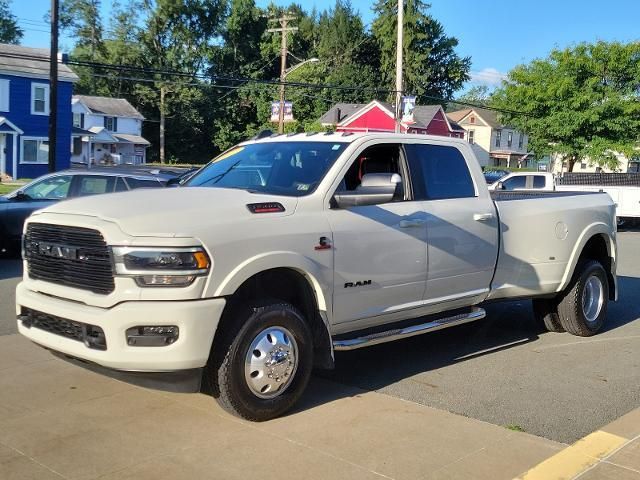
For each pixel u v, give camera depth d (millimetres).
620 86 32562
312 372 5918
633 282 11492
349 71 73812
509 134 76938
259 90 71438
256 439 4383
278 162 5527
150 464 4000
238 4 75188
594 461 4137
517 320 8227
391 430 4586
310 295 4953
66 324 4469
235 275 4359
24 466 3949
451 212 5887
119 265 4184
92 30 73312
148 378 4340
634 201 22062
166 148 71250
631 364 6445
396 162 5758
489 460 4137
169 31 71875
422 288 5684
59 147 44344
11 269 11023
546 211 6797
